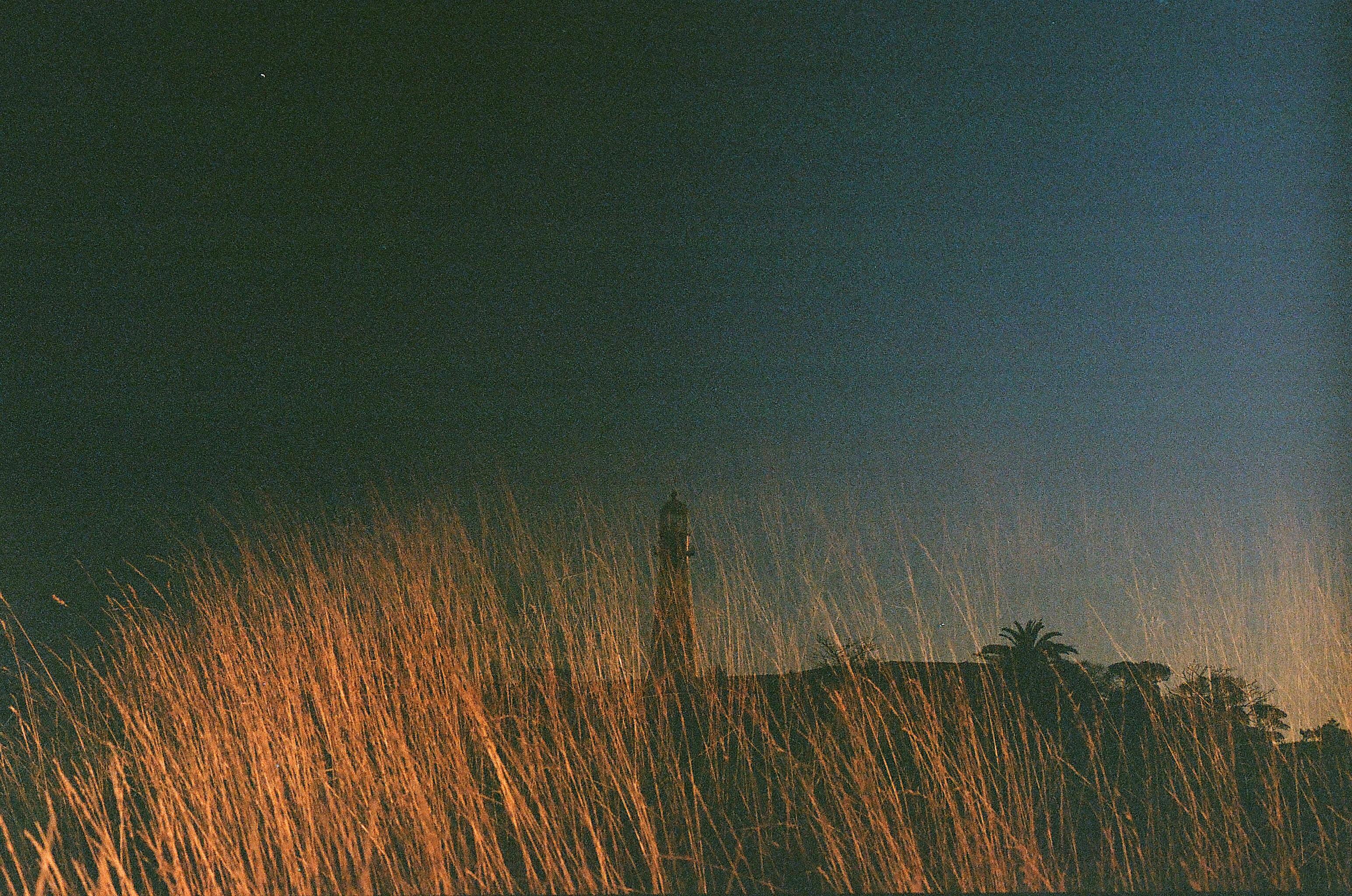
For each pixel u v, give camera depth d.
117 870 3.54
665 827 3.94
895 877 3.39
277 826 3.64
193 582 5.91
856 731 4.59
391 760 4.32
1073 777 4.52
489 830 3.92
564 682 5.29
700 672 5.62
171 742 4.65
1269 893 3.31
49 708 5.51
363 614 5.40
